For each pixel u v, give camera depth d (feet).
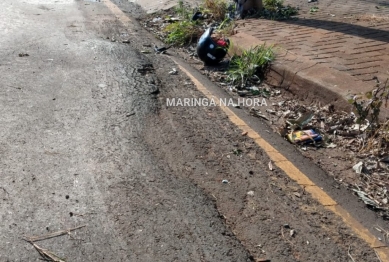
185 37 27.84
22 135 15.52
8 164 13.87
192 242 11.12
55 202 12.30
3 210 11.89
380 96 16.38
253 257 10.78
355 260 10.80
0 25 28.71
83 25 30.53
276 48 23.29
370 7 32.73
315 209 12.58
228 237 11.36
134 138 15.76
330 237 11.53
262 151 15.40
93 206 12.21
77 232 11.27
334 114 17.85
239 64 22.39
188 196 12.82
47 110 17.38
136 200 12.53
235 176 13.92
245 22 29.14
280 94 20.61
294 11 31.17
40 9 34.17
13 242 10.87
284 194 13.16
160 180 13.48
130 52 24.98
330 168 14.67
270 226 11.81
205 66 24.12
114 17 33.45
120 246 10.90
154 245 10.97
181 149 15.24
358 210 12.64
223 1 32.68
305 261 10.71
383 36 25.38
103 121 16.75
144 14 34.96
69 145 15.07
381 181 14.03
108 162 14.24
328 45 23.84
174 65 23.56
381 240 11.52
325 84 18.88
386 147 15.39
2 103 17.74
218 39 24.48
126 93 19.24
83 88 19.54
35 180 13.17
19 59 22.70
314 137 16.28
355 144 15.93
